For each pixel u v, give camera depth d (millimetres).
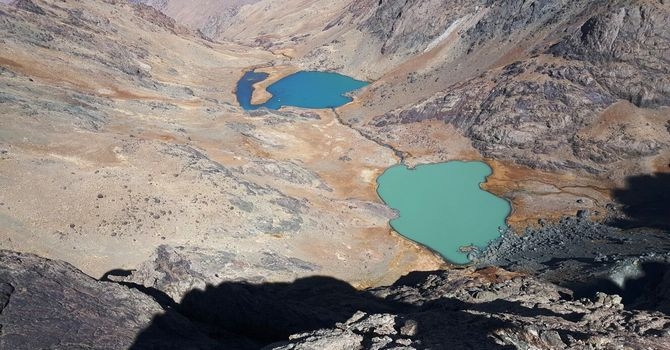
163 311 29844
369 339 24594
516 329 25141
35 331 23719
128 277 38594
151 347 25547
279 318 35344
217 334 31109
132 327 26828
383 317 27250
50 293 26625
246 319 34312
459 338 24953
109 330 25797
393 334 25750
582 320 29250
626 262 49906
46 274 28000
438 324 27094
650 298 40188
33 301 25547
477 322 27438
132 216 51344
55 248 44469
